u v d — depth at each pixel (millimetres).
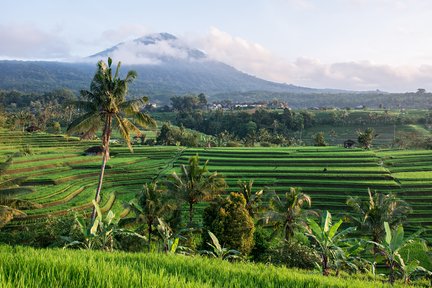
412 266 17031
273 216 34750
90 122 30672
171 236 23609
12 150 85062
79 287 6863
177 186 36750
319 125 174250
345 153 90250
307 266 28984
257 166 80125
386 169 73875
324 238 17984
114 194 59625
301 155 88875
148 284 7359
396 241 17047
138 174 71125
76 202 49469
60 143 104938
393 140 140875
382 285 11898
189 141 125688
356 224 37000
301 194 35906
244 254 31953
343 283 10883
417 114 176125
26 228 32406
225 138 142375
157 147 106750
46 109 160750
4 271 7383
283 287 9469
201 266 10906
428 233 47312
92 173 70062
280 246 31875
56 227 29750
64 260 8641
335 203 56531
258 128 171250
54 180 61062
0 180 29484
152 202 32031
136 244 31031
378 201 35531
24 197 49062
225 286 8453
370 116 166500
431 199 57312
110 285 6887
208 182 36406
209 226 33531
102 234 21078
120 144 115125
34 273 7402
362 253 34844
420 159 85562
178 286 7426
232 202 33094
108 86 31250
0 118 115062
